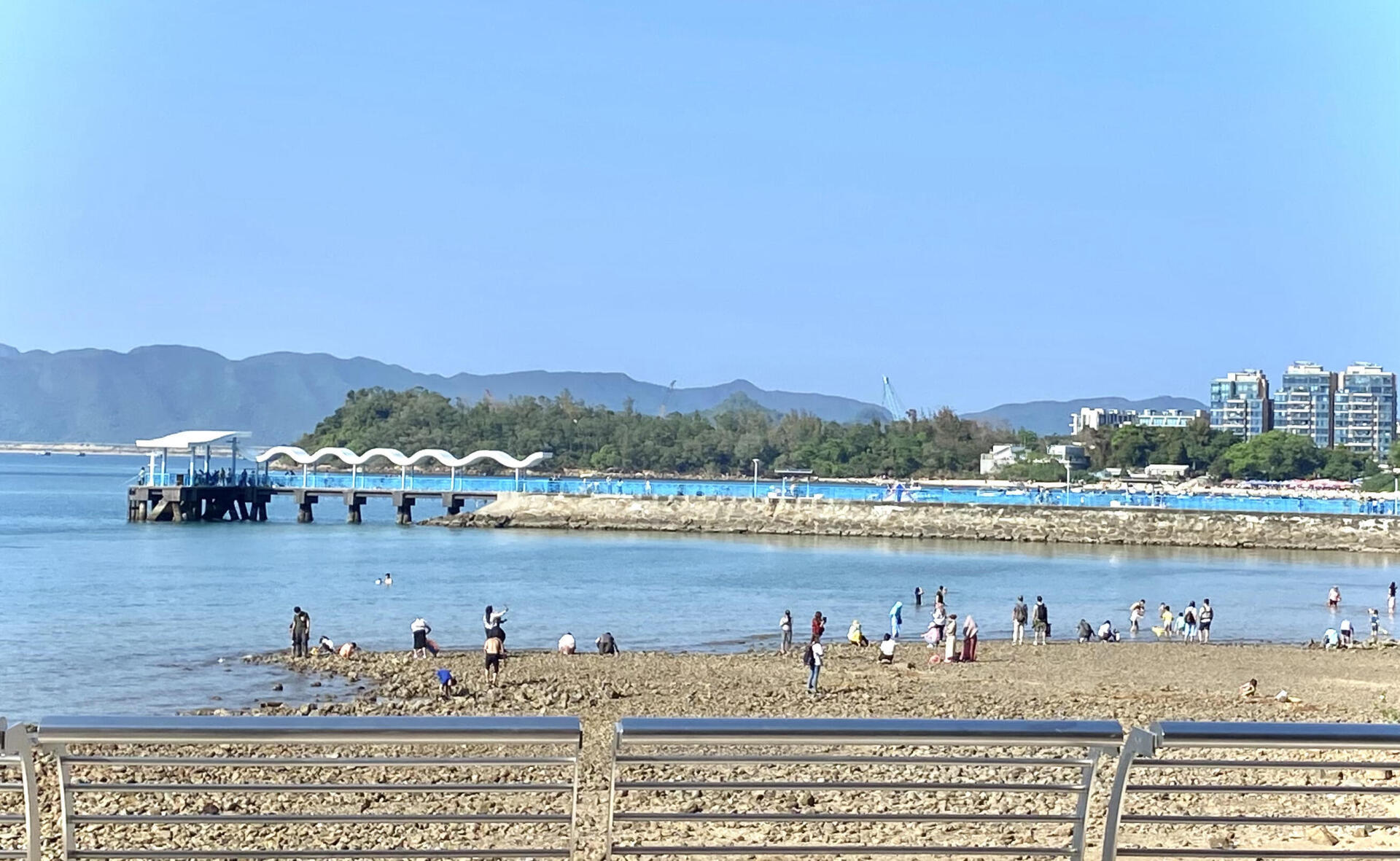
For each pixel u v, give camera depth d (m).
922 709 34.06
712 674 44.00
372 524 147.75
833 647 55.53
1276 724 7.29
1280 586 89.12
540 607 71.38
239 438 150.88
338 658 48.47
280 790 7.22
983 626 67.44
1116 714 33.06
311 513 149.00
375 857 7.73
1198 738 7.22
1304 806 14.27
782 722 6.99
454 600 73.69
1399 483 186.38
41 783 17.89
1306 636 64.44
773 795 15.28
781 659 49.72
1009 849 7.93
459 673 44.12
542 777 18.25
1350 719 32.22
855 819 7.55
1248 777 17.00
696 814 7.45
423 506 174.75
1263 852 8.09
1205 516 128.88
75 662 47.56
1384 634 64.50
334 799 15.66
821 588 83.88
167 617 62.72
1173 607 76.19
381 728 6.71
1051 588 86.62
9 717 35.81
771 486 180.50
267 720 6.70
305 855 7.65
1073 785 7.84
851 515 138.00
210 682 42.91
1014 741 7.21
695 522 141.88
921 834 13.18
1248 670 46.94
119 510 172.38
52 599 70.56
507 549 114.25
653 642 58.53
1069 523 131.38
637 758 7.35
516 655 50.44
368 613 67.00
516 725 6.82
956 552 117.50
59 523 140.62
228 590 76.81
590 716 32.91
